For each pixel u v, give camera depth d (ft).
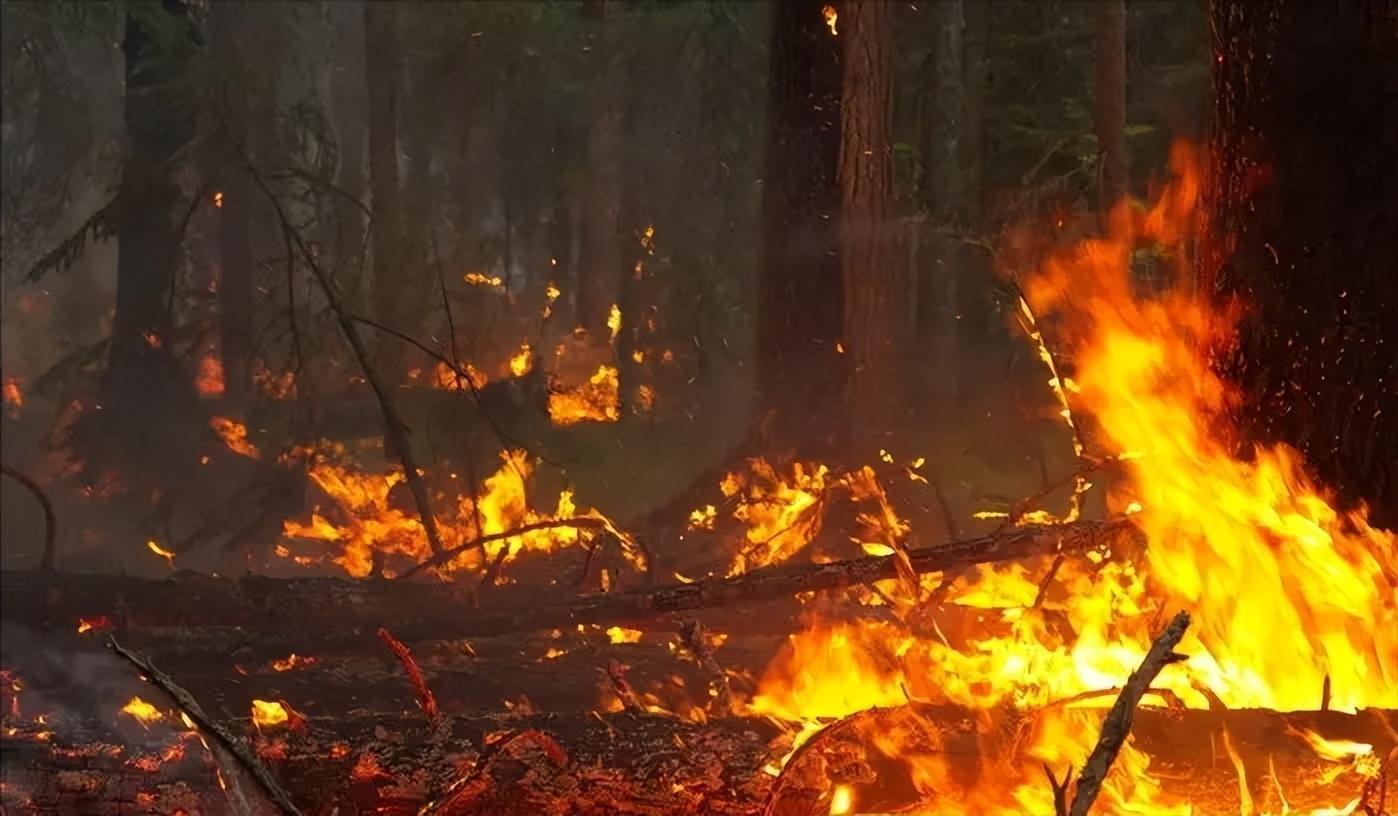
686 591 20.16
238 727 15.75
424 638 20.44
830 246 32.48
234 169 48.39
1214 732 14.16
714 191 64.95
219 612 20.42
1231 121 18.01
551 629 20.49
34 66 64.49
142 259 43.29
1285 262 17.39
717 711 18.04
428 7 67.36
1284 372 17.43
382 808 14.14
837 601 20.70
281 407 46.06
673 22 65.16
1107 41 46.55
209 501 38.47
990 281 50.57
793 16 33.17
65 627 20.67
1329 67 17.01
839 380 32.01
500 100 75.31
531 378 46.34
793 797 13.96
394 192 60.23
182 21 46.16
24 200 78.23
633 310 64.54
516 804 13.94
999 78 57.47
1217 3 18.21
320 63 78.33
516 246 90.27
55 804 14.35
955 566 19.77
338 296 44.83
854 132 32.73
